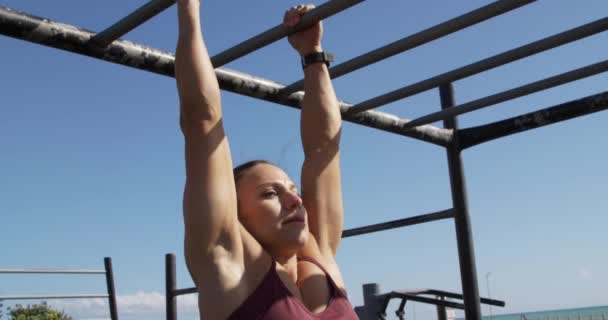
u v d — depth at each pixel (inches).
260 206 59.7
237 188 61.8
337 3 68.8
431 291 158.1
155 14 69.9
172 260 209.8
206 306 52.3
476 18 71.2
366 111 102.7
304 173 71.9
